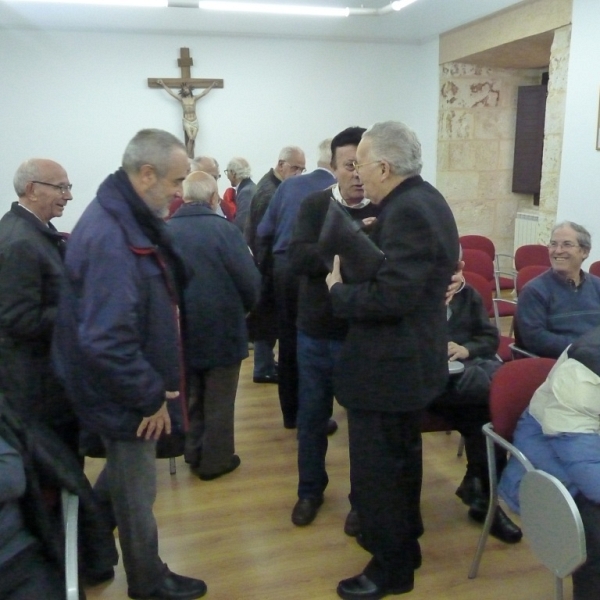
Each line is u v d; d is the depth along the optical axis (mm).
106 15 5066
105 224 1438
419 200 1526
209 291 2330
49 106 5582
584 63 4297
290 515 2312
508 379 1859
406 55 6387
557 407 1539
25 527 1323
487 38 5297
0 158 5559
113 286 1415
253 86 6035
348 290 1568
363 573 1860
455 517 2295
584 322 2586
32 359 1850
